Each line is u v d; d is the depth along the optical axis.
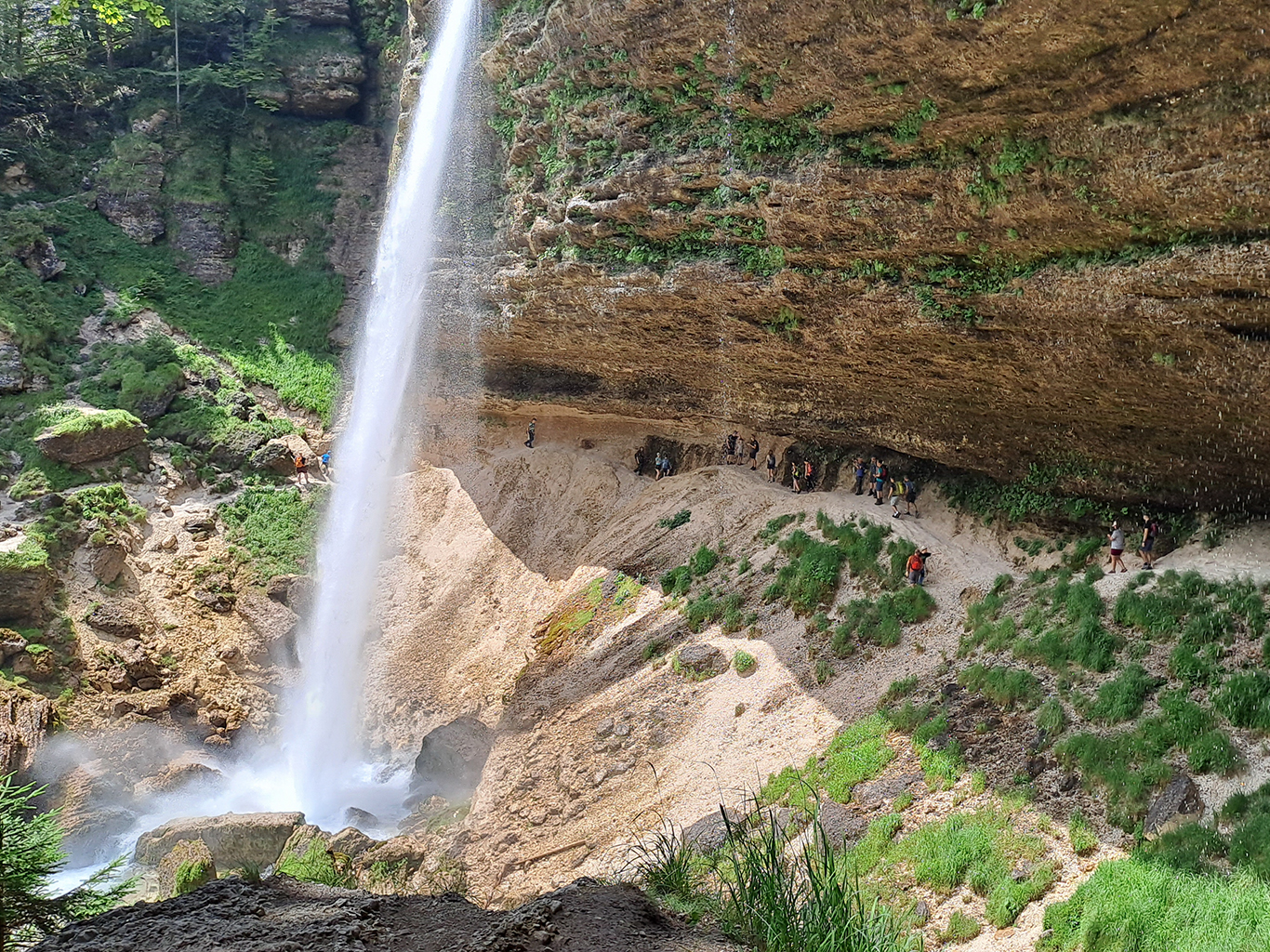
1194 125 14.18
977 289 18.80
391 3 54.81
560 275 27.84
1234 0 12.88
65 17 23.91
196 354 44.44
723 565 28.08
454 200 34.22
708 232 23.56
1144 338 16.83
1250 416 16.66
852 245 20.56
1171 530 20.25
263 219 51.34
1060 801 15.83
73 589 32.88
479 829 23.81
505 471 37.06
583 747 24.48
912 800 17.55
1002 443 22.64
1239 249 14.42
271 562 37.31
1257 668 16.06
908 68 17.39
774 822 7.55
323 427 44.56
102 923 5.64
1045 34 15.05
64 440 36.53
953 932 14.43
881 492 26.48
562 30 25.34
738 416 29.36
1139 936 12.62
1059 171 16.19
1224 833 13.73
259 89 53.25
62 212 47.47
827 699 21.86
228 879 6.37
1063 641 18.97
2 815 6.66
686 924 6.50
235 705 33.09
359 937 5.38
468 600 34.28
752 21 19.59
